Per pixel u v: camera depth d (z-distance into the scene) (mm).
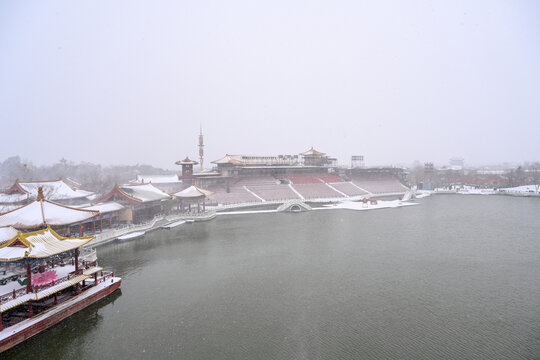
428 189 178375
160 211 87938
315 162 172500
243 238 68688
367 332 31062
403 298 38656
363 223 86062
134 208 75312
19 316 31391
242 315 34594
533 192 151125
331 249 60250
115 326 32469
